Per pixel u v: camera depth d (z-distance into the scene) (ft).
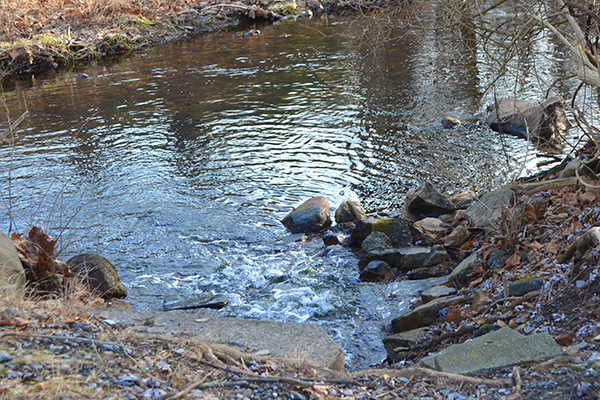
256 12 76.95
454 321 16.07
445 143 33.58
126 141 36.63
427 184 25.90
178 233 25.46
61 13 67.05
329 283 21.31
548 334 12.32
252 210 27.58
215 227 25.98
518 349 12.06
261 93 45.65
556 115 32.71
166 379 10.73
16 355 10.71
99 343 11.65
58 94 48.60
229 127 38.47
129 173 31.76
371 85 45.57
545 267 15.88
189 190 29.63
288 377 11.28
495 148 32.30
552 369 11.24
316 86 46.55
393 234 23.48
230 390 10.64
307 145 34.76
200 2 77.97
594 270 13.73
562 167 24.93
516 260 17.35
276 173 31.30
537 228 18.63
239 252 23.99
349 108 40.68
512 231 18.48
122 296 20.40
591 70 16.29
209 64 55.98
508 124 34.60
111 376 10.50
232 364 11.67
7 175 31.58
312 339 13.15
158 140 36.65
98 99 46.39
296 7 79.77
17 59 57.72
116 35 64.59
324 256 23.39
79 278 19.26
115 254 23.72
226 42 65.31
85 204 28.07
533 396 10.51
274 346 12.89
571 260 15.12
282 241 24.85
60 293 16.44
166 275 22.25
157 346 12.00
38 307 13.41
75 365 10.67
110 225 26.08
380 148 33.60
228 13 76.38
